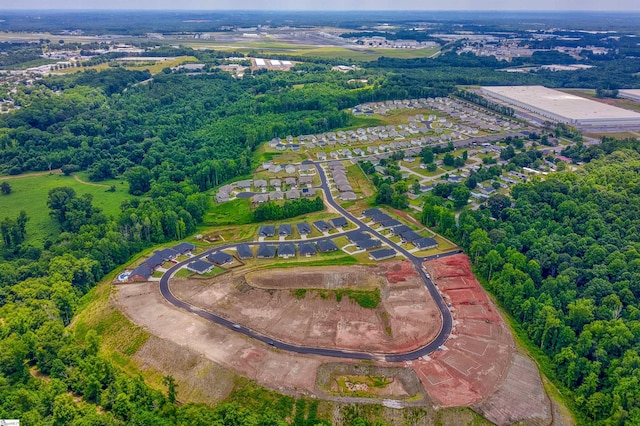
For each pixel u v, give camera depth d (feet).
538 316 576.20
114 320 600.39
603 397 478.59
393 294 649.61
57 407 438.81
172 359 538.88
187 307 624.59
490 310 627.87
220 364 524.52
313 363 531.50
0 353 500.33
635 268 625.82
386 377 524.11
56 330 548.31
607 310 563.48
